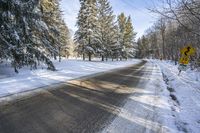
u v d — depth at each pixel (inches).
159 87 479.2
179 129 217.3
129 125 227.0
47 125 222.5
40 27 664.4
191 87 464.8
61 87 438.9
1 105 286.7
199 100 338.6
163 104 316.8
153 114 267.1
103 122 235.5
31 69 709.3
